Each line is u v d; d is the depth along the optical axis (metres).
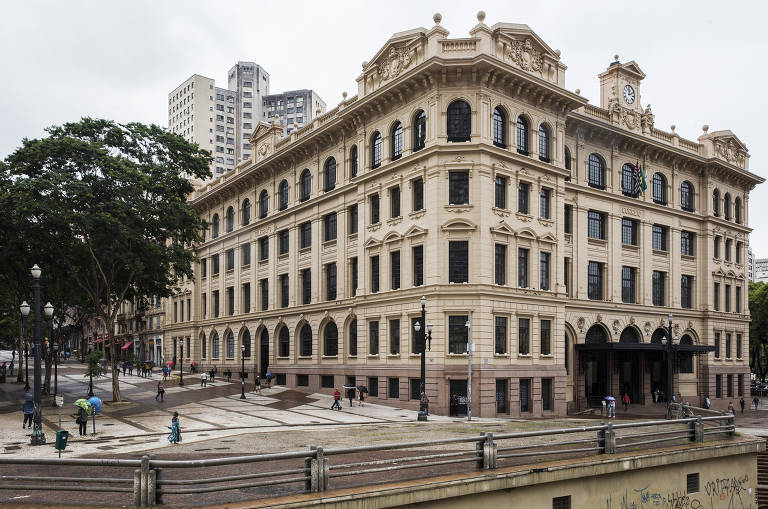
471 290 40.47
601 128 51.91
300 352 57.03
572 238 50.34
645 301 55.25
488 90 42.41
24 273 46.22
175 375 71.50
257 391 53.75
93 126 41.84
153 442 26.14
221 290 71.31
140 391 54.34
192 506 11.76
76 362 109.12
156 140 44.12
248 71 158.00
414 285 43.34
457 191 42.22
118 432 30.00
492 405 40.00
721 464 20.72
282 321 59.06
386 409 42.47
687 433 20.22
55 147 38.44
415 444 13.81
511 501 15.05
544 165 45.38
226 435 27.91
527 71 44.62
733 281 64.81
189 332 78.31
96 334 129.00
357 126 49.88
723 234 63.66
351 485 13.38
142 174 40.25
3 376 65.50
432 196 41.97
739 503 21.17
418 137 44.34
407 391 42.94
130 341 107.44
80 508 11.90
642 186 54.00
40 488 11.69
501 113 43.81
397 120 45.75
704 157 61.34
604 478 17.05
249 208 67.25
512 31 43.84
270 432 28.81
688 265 60.12
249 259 66.75
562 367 45.31
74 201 38.69
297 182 58.44
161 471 12.16
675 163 59.25
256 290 64.31
